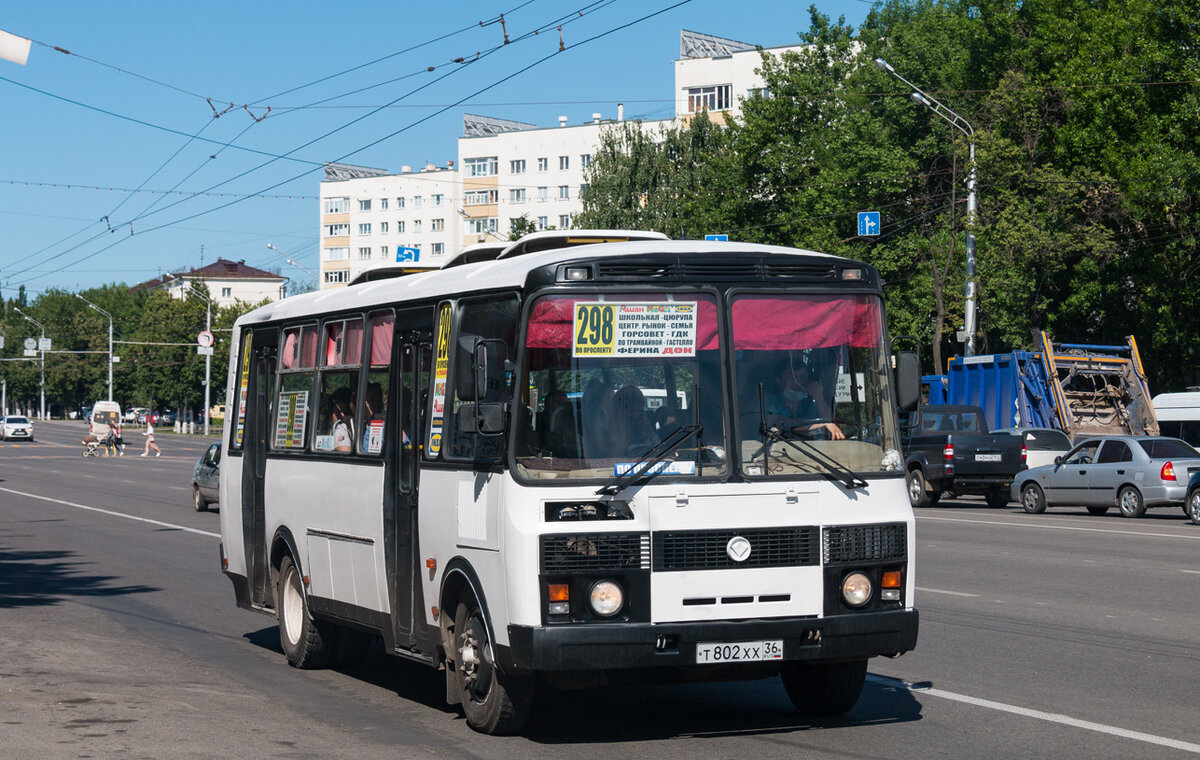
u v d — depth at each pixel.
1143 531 22.03
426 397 8.54
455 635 8.00
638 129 63.12
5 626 12.46
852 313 7.75
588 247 7.83
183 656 10.96
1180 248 42.22
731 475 7.29
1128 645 10.79
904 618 7.48
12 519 26.70
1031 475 28.09
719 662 7.14
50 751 7.19
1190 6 41.44
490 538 7.42
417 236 119.00
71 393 146.88
